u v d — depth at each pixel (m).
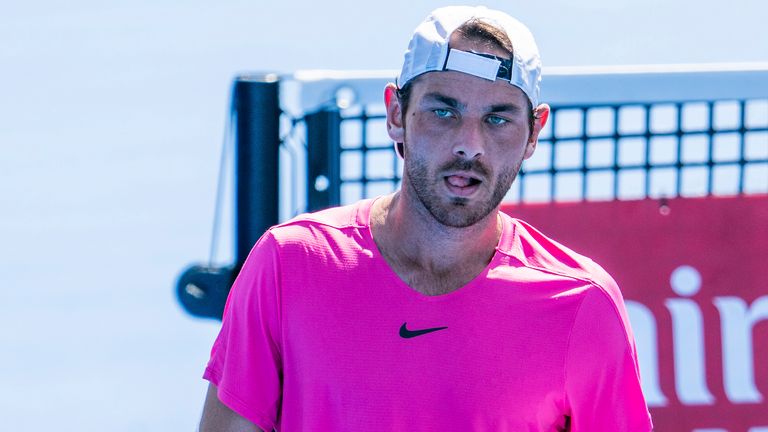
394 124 8.13
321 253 7.92
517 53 7.60
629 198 11.61
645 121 11.62
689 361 11.58
